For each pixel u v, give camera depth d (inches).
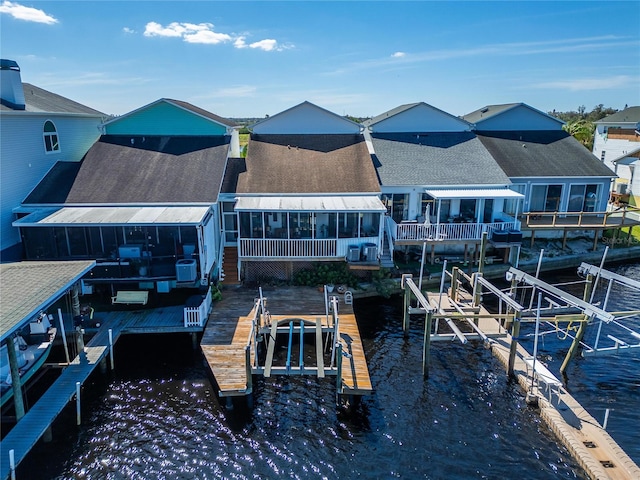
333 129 1190.3
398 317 850.1
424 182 1010.7
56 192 849.5
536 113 1323.8
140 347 731.4
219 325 736.3
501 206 1028.5
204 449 524.7
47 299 512.4
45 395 544.4
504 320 803.4
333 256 884.0
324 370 586.9
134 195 840.3
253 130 1187.9
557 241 1189.1
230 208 956.0
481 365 698.2
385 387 642.2
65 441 531.8
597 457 495.5
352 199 910.4
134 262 755.4
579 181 1137.4
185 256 790.5
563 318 649.6
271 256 876.0
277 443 534.6
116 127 1074.1
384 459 512.7
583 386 642.2
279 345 734.5
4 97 816.9
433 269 993.5
